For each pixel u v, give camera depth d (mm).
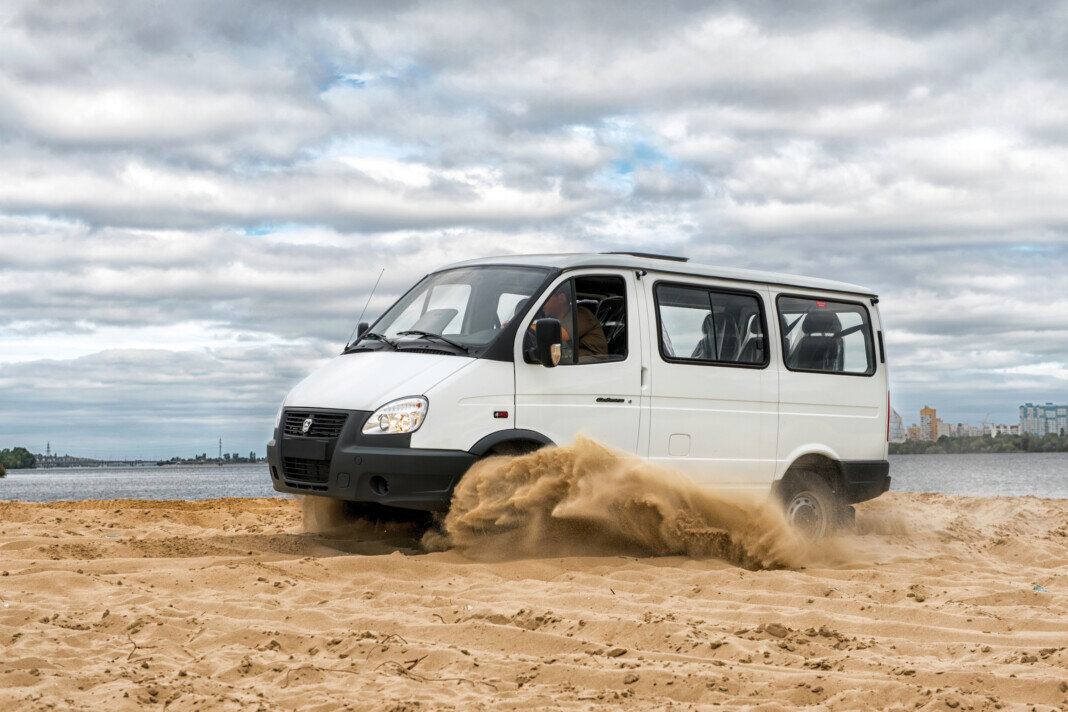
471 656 5184
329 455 8727
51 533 10258
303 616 6074
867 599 7246
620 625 5859
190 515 13344
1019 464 153625
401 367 8992
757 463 10008
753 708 4363
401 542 9547
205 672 4938
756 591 7281
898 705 4426
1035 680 4703
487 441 8625
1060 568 9492
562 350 9086
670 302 9750
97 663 5020
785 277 10609
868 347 11094
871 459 10867
